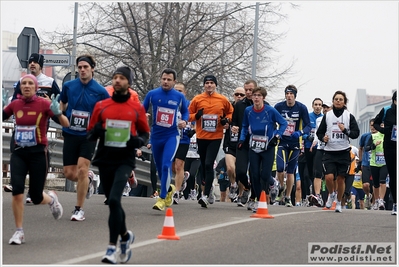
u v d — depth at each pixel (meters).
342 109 22.06
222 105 21.30
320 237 14.94
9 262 11.91
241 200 21.56
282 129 19.69
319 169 26.55
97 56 45.69
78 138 16.86
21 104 14.27
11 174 13.99
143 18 45.72
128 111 12.52
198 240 14.24
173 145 19.03
